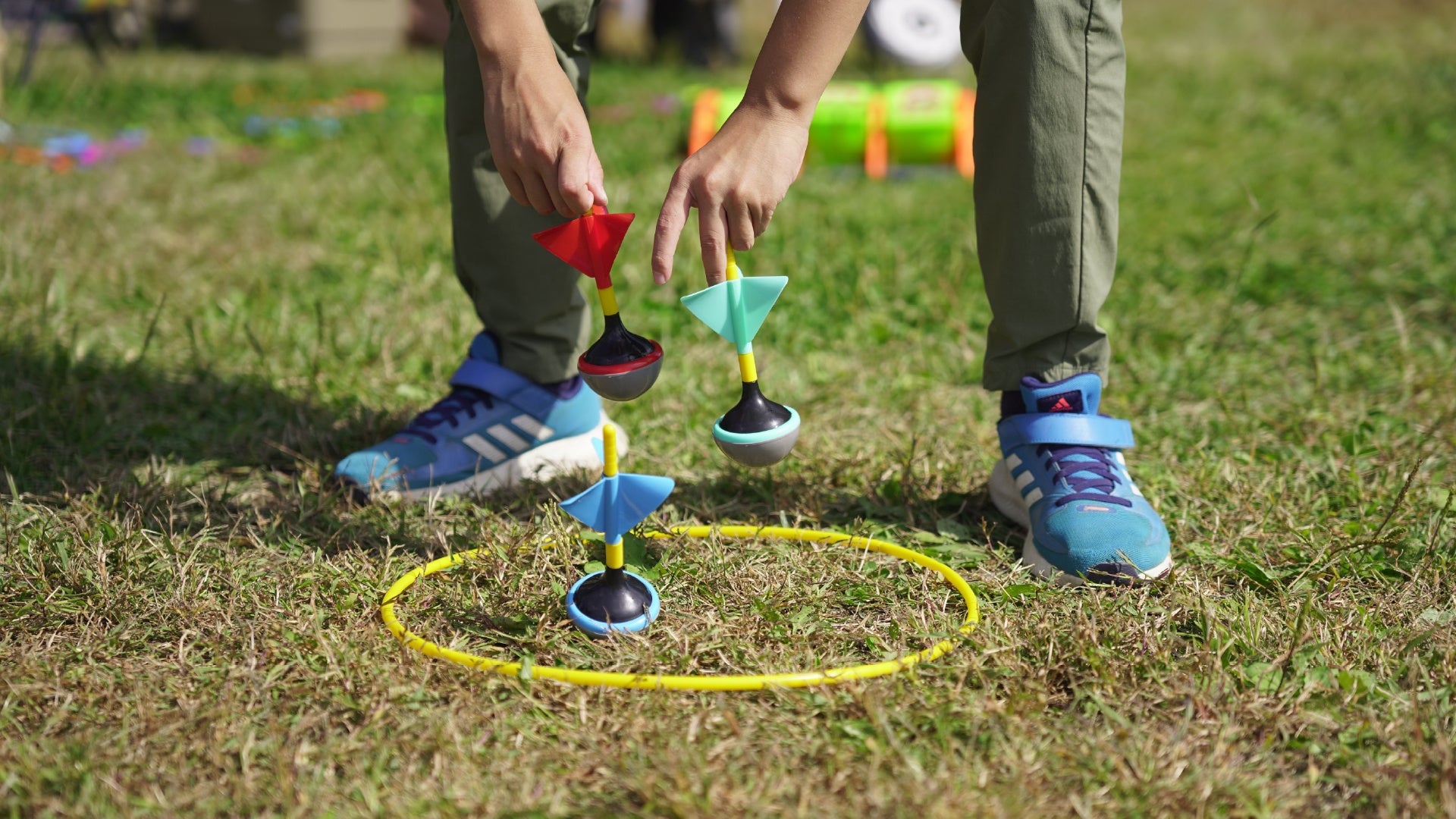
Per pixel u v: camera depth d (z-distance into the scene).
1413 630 1.85
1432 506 2.11
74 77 6.73
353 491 2.15
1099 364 2.04
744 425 1.79
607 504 1.82
